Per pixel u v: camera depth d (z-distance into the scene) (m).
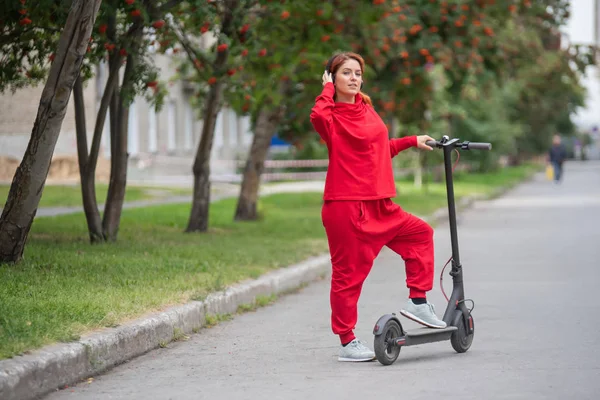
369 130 7.61
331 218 7.66
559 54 27.75
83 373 7.39
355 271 7.76
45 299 9.02
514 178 55.44
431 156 38.31
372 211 7.64
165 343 8.88
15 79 14.27
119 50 13.95
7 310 8.25
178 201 28.69
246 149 61.44
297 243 16.97
